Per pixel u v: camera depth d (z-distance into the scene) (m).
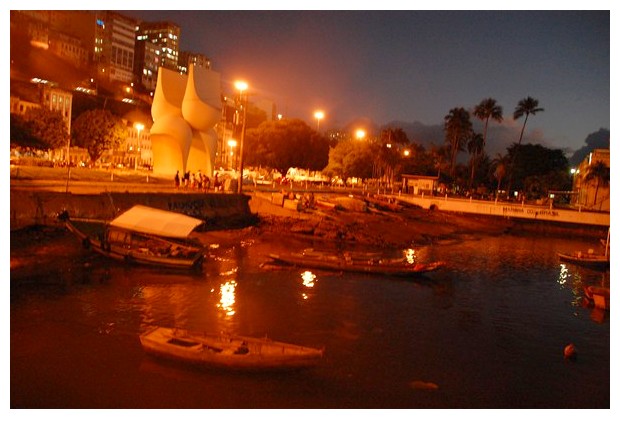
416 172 124.75
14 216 32.94
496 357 21.48
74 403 15.35
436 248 52.72
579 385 19.08
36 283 26.92
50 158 87.25
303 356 17.27
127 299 25.67
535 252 55.72
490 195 122.69
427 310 27.89
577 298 33.50
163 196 43.81
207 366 17.39
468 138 134.75
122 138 90.75
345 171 98.62
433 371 19.44
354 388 17.39
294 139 97.06
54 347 19.36
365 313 26.41
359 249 46.38
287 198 57.50
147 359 18.44
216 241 43.22
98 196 38.56
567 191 120.75
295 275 33.44
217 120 68.88
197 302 26.03
